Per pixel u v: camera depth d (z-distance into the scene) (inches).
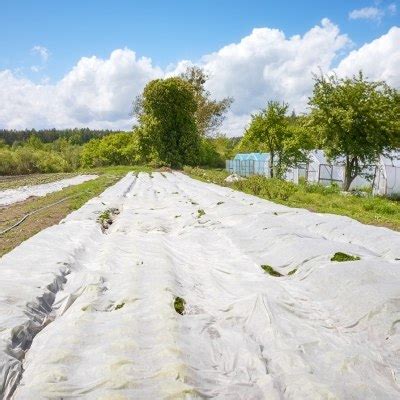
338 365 181.2
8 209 666.2
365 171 1009.5
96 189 932.6
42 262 309.1
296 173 1268.5
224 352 198.1
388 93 878.4
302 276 298.5
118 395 152.6
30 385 162.2
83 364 178.9
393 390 167.6
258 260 348.2
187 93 1796.3
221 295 273.0
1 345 187.5
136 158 1950.1
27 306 232.8
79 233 415.8
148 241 387.9
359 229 418.0
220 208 555.2
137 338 198.7
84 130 6028.5
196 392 158.1
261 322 220.8
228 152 2765.7
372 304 225.6
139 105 2171.5
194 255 370.3
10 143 5231.3
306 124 925.8
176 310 239.1
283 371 180.1
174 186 1000.2
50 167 2485.2
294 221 490.6
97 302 246.8
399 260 339.0
